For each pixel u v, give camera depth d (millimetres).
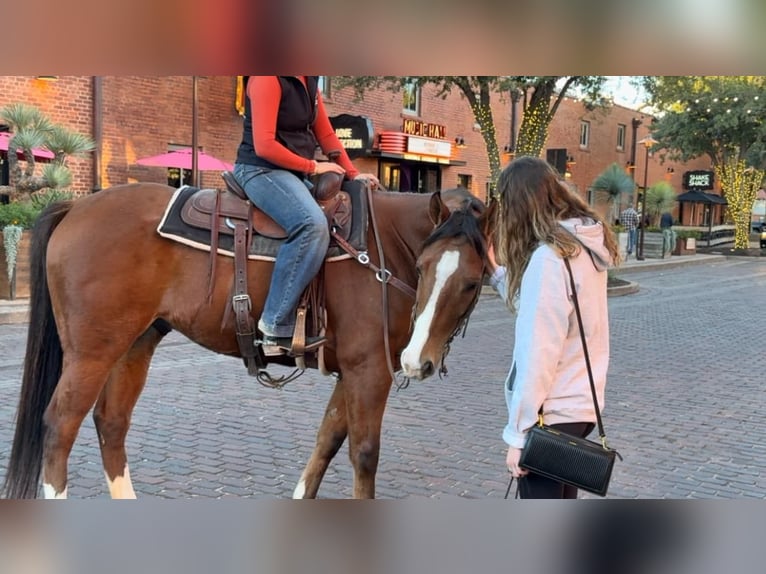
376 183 3893
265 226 3494
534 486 2695
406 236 3529
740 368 8273
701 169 45719
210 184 16625
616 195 25438
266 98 3396
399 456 5043
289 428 5609
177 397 6406
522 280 2572
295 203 3381
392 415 6070
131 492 3803
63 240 3461
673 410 6422
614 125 33938
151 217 3477
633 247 26906
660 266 24000
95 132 14383
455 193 3502
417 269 3123
